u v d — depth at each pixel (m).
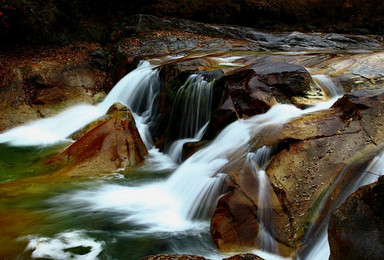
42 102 10.11
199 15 16.22
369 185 2.93
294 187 4.35
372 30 16.78
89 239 4.51
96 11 15.23
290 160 4.66
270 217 4.20
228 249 4.12
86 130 8.56
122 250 4.30
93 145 6.85
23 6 12.61
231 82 6.90
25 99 10.03
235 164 5.03
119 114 7.62
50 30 13.48
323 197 4.18
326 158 4.57
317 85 6.99
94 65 12.15
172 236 4.55
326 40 14.14
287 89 6.55
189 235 4.55
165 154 7.74
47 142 8.60
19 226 4.73
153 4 15.84
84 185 6.05
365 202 2.89
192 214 4.96
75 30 14.10
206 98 7.27
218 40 13.46
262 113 6.21
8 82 10.22
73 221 4.92
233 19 16.36
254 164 4.92
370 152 4.48
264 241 4.08
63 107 10.24
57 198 5.58
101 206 5.36
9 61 11.52
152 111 9.05
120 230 4.71
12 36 12.84
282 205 4.24
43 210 5.19
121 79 10.30
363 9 16.97
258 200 4.37
